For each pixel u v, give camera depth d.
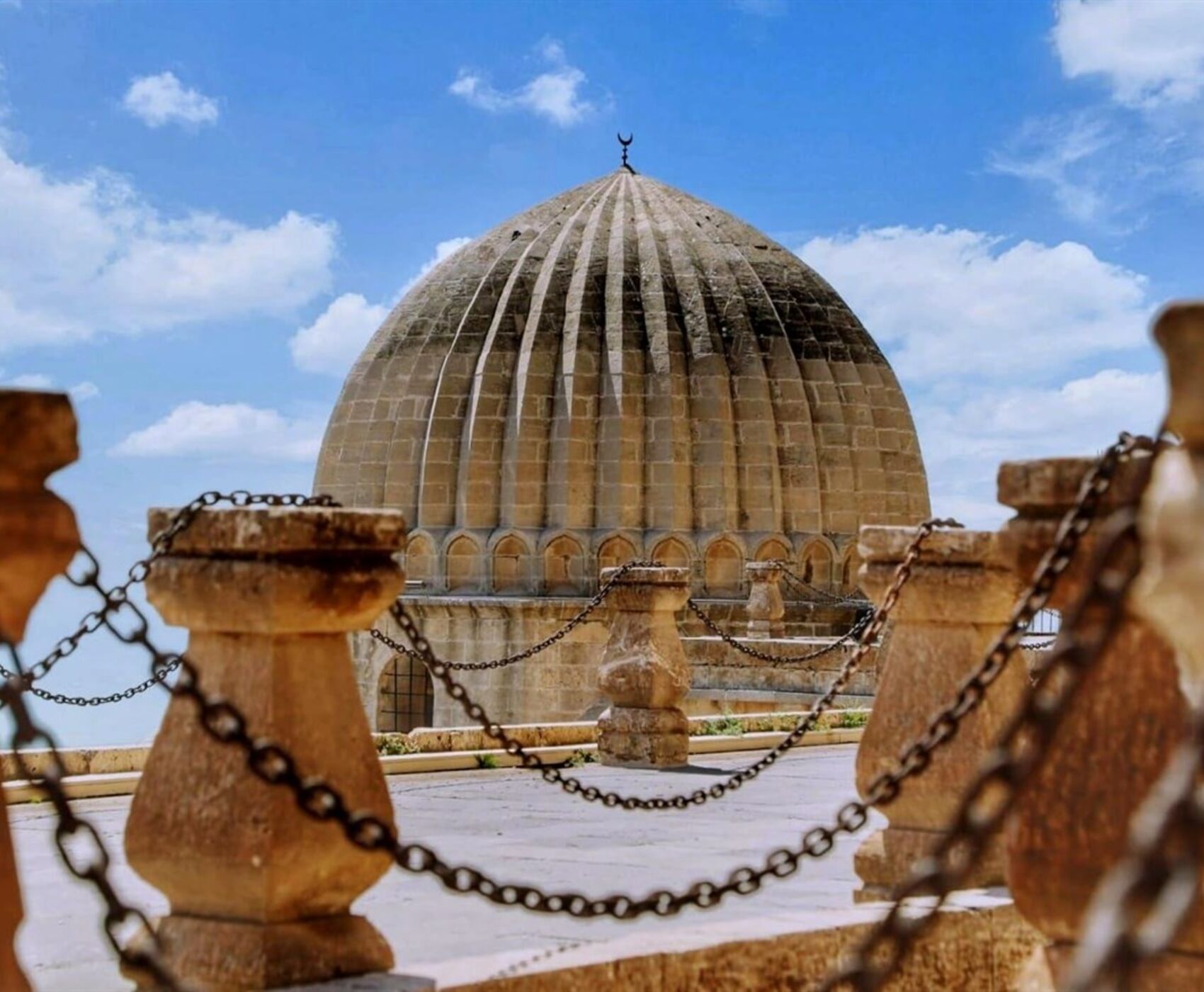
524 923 9.48
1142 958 3.53
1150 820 3.66
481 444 44.75
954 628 9.55
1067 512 7.16
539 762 11.34
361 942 7.29
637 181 50.16
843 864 11.88
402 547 7.59
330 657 7.41
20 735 5.78
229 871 7.07
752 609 38.47
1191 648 4.39
